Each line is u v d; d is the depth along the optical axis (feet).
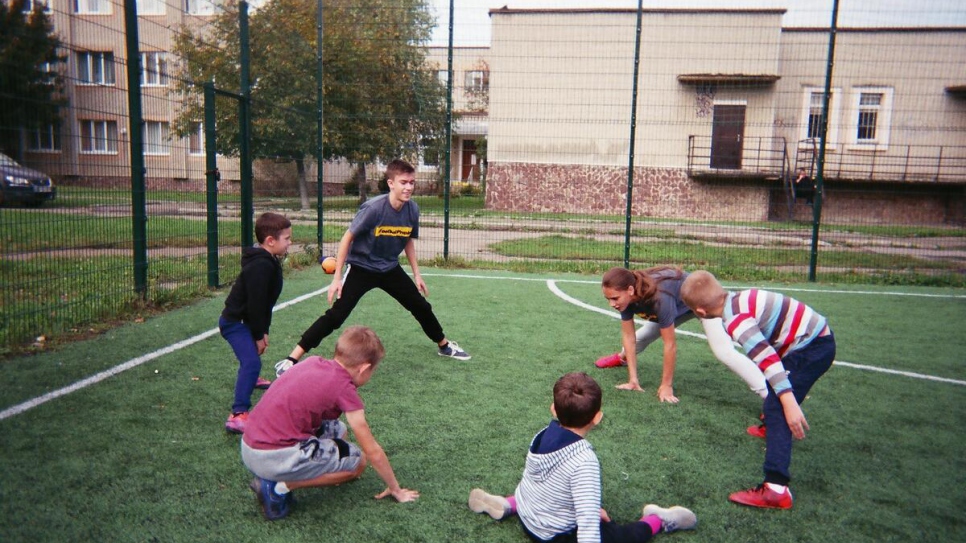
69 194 18.83
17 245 22.86
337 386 9.02
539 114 68.08
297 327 20.17
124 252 30.96
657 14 66.23
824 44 70.74
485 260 35.60
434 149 48.29
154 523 8.82
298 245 34.50
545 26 66.64
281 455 8.77
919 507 9.89
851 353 18.67
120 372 15.06
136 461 10.63
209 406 13.17
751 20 66.54
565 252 38.60
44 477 9.94
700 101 67.41
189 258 26.58
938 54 69.56
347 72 38.17
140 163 21.31
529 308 23.91
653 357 18.02
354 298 15.98
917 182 64.03
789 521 9.42
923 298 27.32
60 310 19.62
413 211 16.31
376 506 9.50
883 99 70.74
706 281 10.50
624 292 13.38
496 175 68.90
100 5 64.95
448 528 8.95
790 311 10.52
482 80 98.37
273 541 8.49
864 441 12.41
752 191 68.18
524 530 8.78
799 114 71.61
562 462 8.01
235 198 28.55
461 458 11.16
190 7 62.44
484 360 17.17
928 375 16.66
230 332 12.44
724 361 13.14
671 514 8.90
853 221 65.10
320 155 33.47
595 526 7.69
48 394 13.48
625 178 68.18
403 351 17.80
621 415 13.44
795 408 9.48
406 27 44.55
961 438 12.62
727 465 11.23
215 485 9.95
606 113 67.67
